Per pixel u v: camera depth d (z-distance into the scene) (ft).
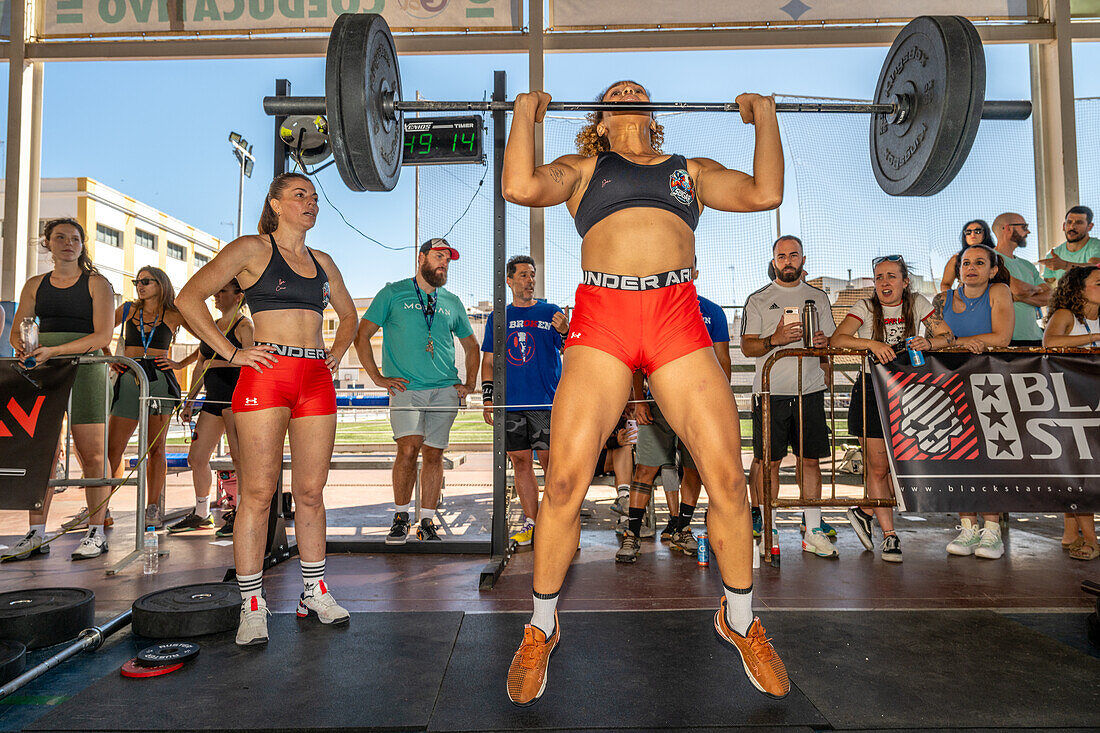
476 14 18.31
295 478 7.58
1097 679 5.87
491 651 6.65
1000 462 10.00
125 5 18.75
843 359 18.31
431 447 11.98
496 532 10.63
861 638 6.94
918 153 7.94
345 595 8.88
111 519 14.10
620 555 10.74
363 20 7.17
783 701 5.44
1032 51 18.66
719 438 5.26
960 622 7.46
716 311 11.68
